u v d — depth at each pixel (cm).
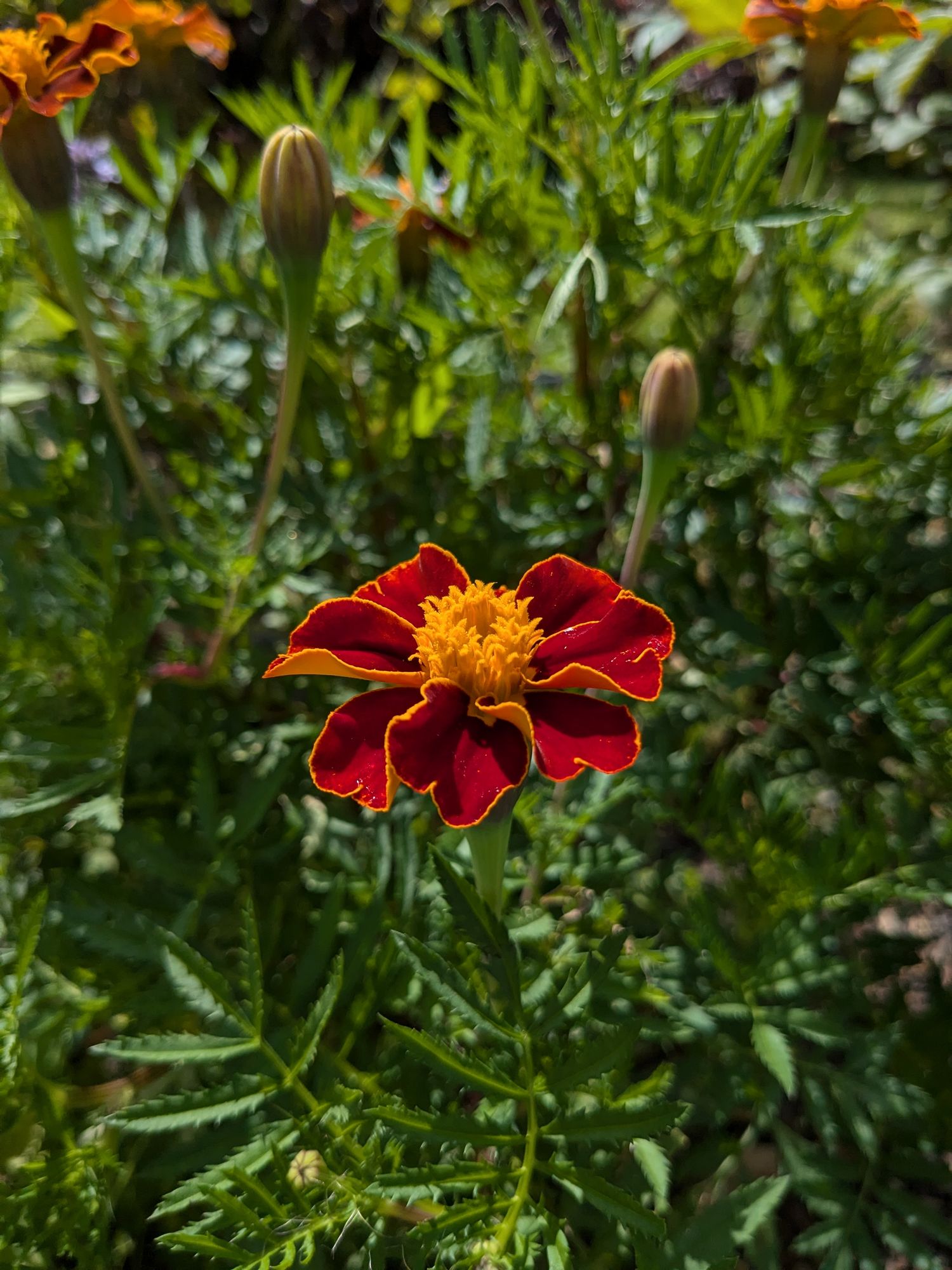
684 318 20
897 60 22
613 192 18
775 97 24
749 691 22
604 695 19
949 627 18
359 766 11
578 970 13
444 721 11
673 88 19
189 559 17
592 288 19
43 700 18
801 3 17
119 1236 16
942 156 31
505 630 12
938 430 20
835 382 20
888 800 20
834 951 18
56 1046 16
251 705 21
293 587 19
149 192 20
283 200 14
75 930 14
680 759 18
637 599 13
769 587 22
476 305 19
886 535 21
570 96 18
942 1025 17
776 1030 15
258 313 20
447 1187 12
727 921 19
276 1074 14
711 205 17
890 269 22
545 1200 15
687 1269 13
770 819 17
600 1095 13
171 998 14
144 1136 16
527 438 21
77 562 17
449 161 19
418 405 20
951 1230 15
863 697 18
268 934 18
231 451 21
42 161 15
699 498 20
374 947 17
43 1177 14
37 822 19
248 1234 12
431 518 21
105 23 16
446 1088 16
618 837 18
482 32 18
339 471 21
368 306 20
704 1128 18
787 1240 19
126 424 18
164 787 19
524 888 18
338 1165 13
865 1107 17
